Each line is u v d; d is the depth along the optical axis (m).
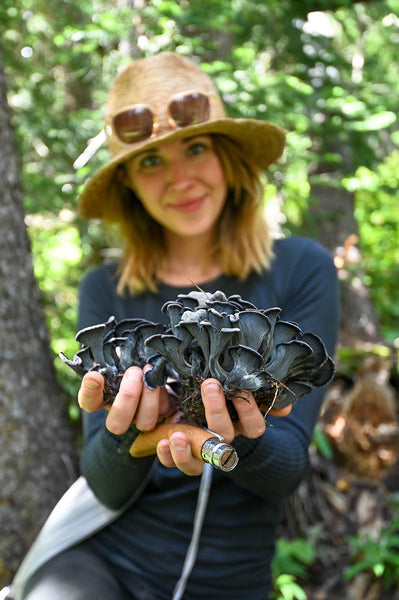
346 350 3.47
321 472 3.09
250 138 1.91
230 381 1.05
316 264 1.88
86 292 2.08
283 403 1.17
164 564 1.72
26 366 2.40
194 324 1.02
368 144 3.88
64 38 3.26
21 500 2.30
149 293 1.99
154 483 1.76
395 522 2.87
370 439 3.15
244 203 1.94
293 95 3.36
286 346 1.07
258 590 1.77
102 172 1.95
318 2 3.84
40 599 1.60
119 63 3.19
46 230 4.18
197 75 1.94
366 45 5.16
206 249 1.99
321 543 2.90
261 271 1.89
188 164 1.85
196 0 3.17
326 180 3.82
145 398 1.18
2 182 2.43
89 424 1.80
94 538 1.81
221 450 1.06
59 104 4.54
